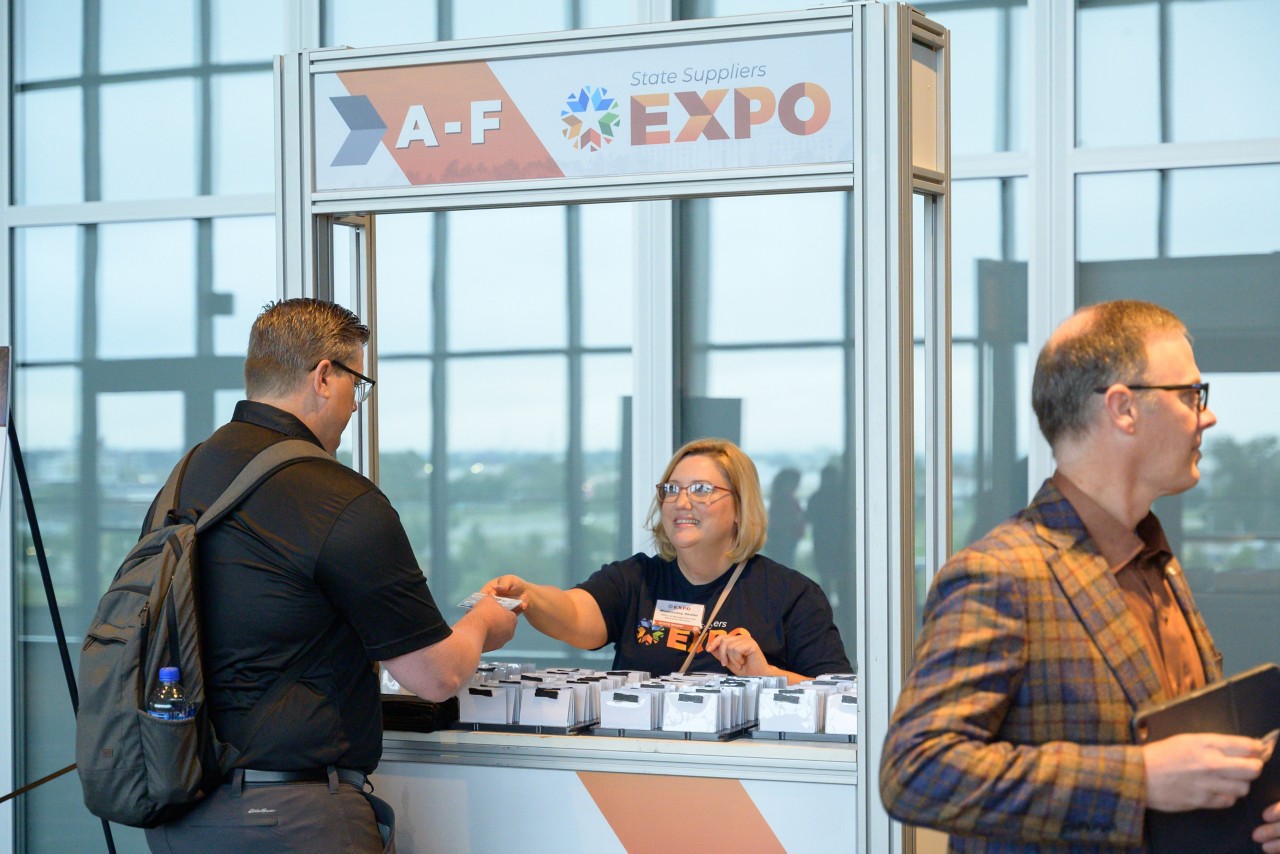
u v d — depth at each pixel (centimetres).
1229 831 138
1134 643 144
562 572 470
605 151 235
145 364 500
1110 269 424
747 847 225
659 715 238
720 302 456
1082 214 426
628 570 311
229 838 200
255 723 200
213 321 494
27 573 507
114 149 503
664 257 453
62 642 336
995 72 429
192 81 496
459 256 477
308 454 209
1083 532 149
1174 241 419
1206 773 132
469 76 242
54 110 509
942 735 136
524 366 472
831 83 223
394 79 246
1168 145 414
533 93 239
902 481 220
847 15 222
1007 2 428
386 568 201
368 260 291
